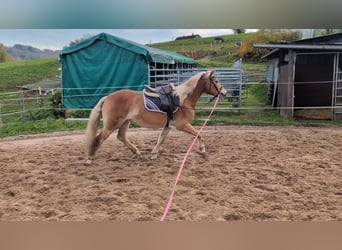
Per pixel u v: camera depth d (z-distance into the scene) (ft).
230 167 12.62
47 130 21.48
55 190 10.34
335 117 24.53
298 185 10.69
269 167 12.67
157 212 8.53
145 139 18.31
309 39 25.70
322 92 26.37
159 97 13.00
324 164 13.12
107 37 24.86
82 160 14.01
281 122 23.24
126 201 9.34
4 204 9.22
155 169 12.42
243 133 19.81
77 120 24.26
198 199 9.49
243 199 9.48
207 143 16.99
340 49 23.02
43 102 29.78
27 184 10.94
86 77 25.54
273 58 32.65
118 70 25.23
